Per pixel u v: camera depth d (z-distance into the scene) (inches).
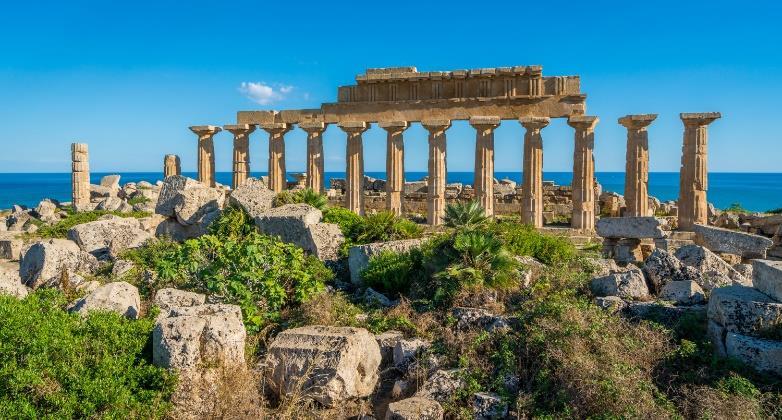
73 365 299.6
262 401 314.8
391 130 1080.8
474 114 1062.4
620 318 376.5
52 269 556.4
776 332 325.4
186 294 426.3
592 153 986.7
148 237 695.7
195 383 306.0
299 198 719.7
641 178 973.8
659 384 318.0
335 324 403.9
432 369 347.6
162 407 290.4
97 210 1233.4
